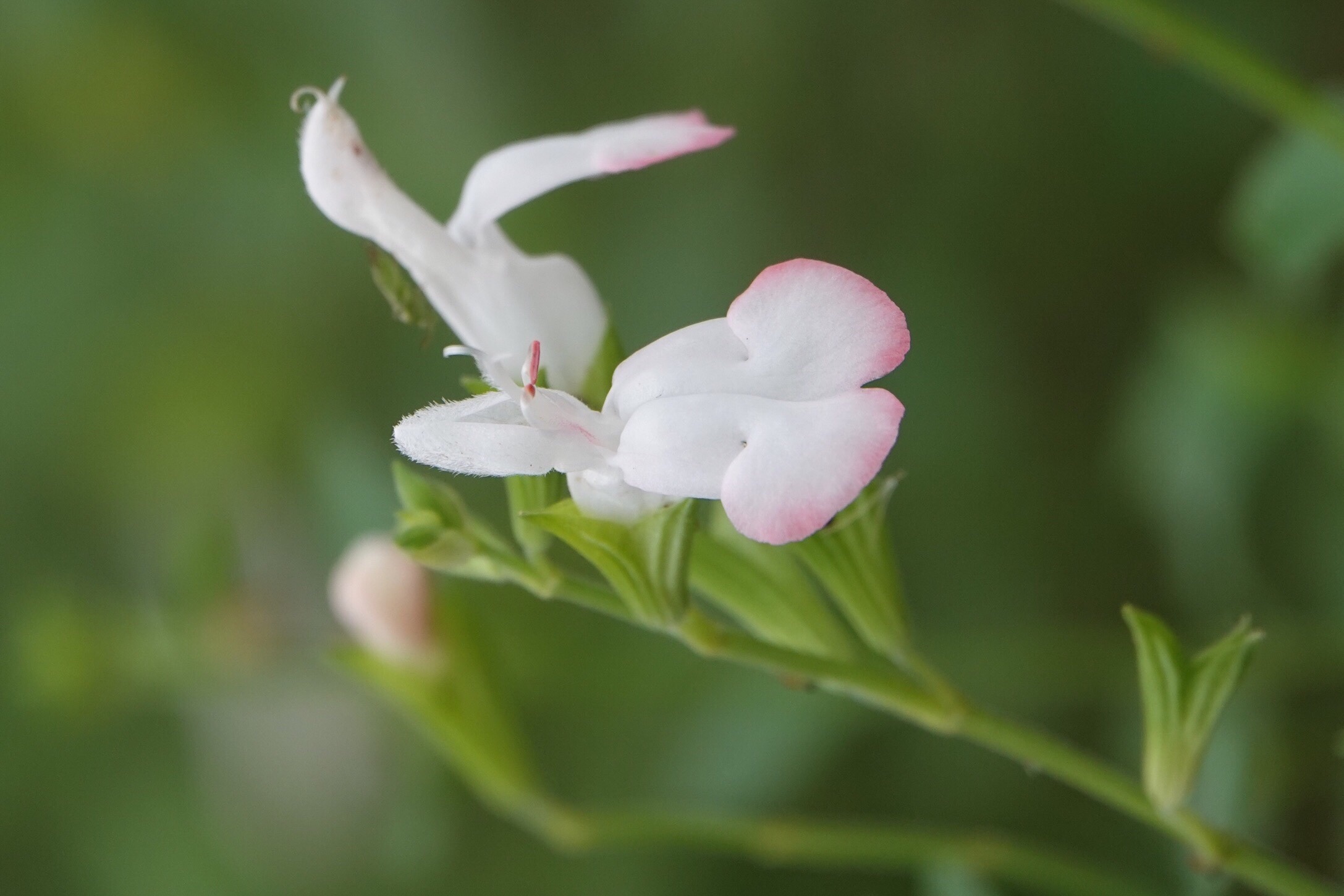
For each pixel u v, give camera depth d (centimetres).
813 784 30
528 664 30
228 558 32
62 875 32
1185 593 31
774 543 22
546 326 24
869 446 22
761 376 22
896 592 24
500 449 22
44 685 32
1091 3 26
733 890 31
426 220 24
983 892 26
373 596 27
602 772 31
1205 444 29
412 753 30
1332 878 29
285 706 32
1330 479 30
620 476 23
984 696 30
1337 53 32
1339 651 29
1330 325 30
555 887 31
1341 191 27
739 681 29
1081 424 32
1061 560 31
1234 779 27
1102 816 30
